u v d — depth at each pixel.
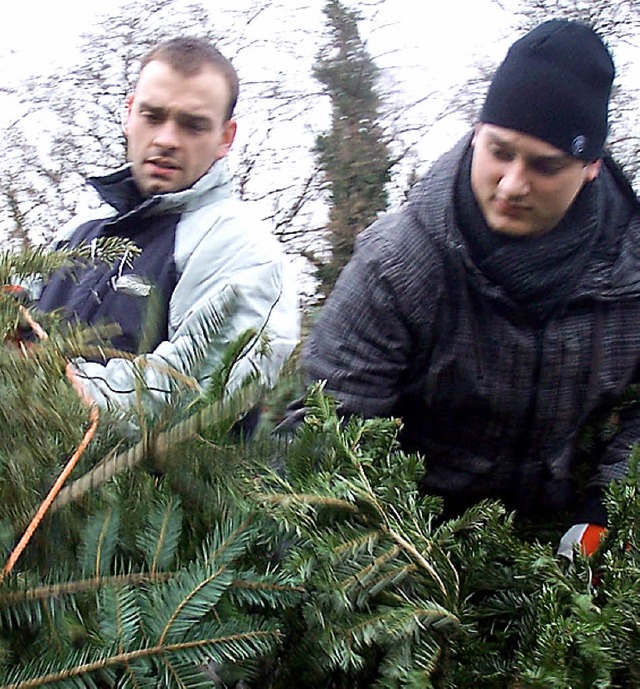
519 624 0.93
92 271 1.30
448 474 1.41
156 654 0.74
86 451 0.82
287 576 0.82
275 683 0.85
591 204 1.31
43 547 0.77
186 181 1.60
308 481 0.89
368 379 1.30
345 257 5.76
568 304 1.30
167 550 0.80
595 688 0.78
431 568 0.90
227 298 1.00
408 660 0.83
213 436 0.86
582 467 1.38
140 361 0.88
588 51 1.23
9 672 0.70
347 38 6.33
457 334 1.31
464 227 1.30
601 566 0.94
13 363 0.80
